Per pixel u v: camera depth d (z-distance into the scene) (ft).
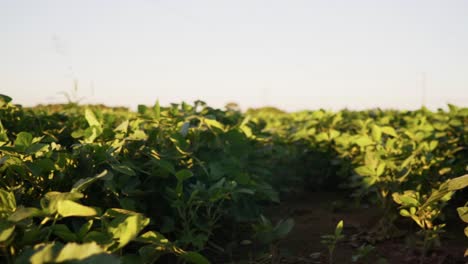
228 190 10.61
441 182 15.01
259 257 11.26
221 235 13.60
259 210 13.53
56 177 9.70
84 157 9.92
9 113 14.66
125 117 21.24
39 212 6.48
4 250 6.42
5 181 9.69
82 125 14.87
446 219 15.16
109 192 10.18
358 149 18.97
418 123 19.79
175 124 13.82
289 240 13.75
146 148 11.62
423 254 11.20
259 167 16.06
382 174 14.10
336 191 21.56
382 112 25.89
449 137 18.90
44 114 16.46
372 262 11.71
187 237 10.18
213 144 13.87
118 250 7.22
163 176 11.08
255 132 16.78
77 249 4.99
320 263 11.77
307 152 21.83
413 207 11.30
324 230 14.75
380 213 15.88
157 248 8.07
